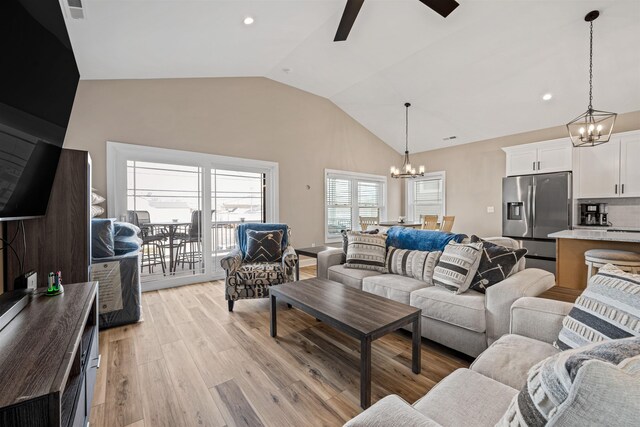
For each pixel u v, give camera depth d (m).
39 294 1.54
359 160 6.22
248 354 2.10
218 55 3.45
